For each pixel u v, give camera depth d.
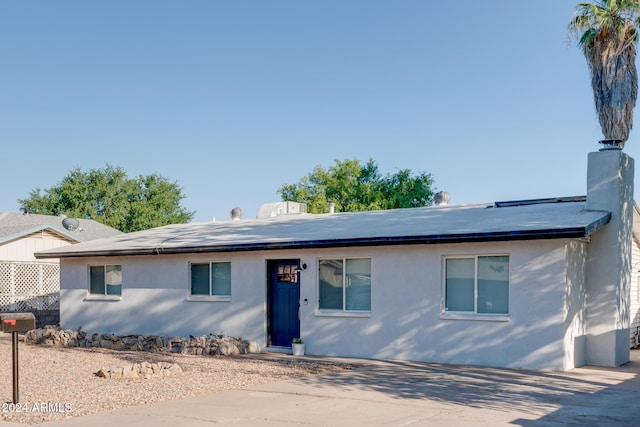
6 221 33.84
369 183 56.91
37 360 15.92
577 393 11.12
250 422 9.13
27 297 27.02
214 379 12.88
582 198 17.38
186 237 20.97
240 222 23.66
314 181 58.91
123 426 8.96
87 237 35.06
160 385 12.19
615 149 15.05
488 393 11.14
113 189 65.62
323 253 17.03
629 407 9.86
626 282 15.33
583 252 14.82
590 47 23.77
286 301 17.97
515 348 14.14
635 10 22.84
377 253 16.17
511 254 14.29
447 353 15.01
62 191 63.88
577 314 14.35
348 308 16.73
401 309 15.72
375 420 9.13
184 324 19.69
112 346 19.12
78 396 11.08
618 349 14.59
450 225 15.74
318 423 9.02
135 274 20.97
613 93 23.05
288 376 13.27
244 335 18.41
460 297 15.07
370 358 16.05
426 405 10.13
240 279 18.61
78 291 22.42
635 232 18.19
